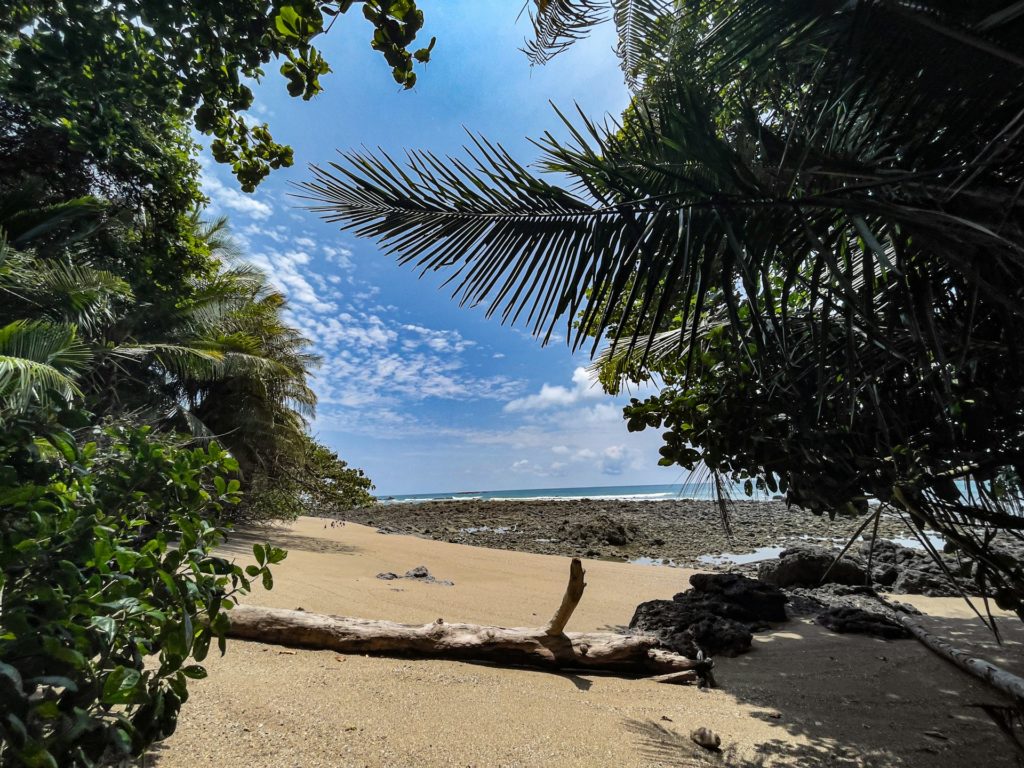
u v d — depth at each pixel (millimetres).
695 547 16703
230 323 15719
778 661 4867
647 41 2502
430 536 19719
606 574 10422
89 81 3562
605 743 2834
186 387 14375
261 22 2670
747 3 1994
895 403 2895
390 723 2787
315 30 2402
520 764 2527
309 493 16266
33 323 5438
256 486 14648
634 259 2129
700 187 2039
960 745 2980
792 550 10844
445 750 2572
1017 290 2080
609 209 2217
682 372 3549
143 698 1539
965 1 1614
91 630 1550
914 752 2871
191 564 1875
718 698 3797
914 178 1771
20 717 1325
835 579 9031
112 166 10672
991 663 4586
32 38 3402
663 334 3682
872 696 3857
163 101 3637
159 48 2959
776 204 1972
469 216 2391
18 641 1392
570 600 4270
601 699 3592
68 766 1506
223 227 16844
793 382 2891
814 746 2934
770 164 2066
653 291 2088
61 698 1558
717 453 3371
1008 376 2516
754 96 2305
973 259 1957
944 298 2475
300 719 2656
